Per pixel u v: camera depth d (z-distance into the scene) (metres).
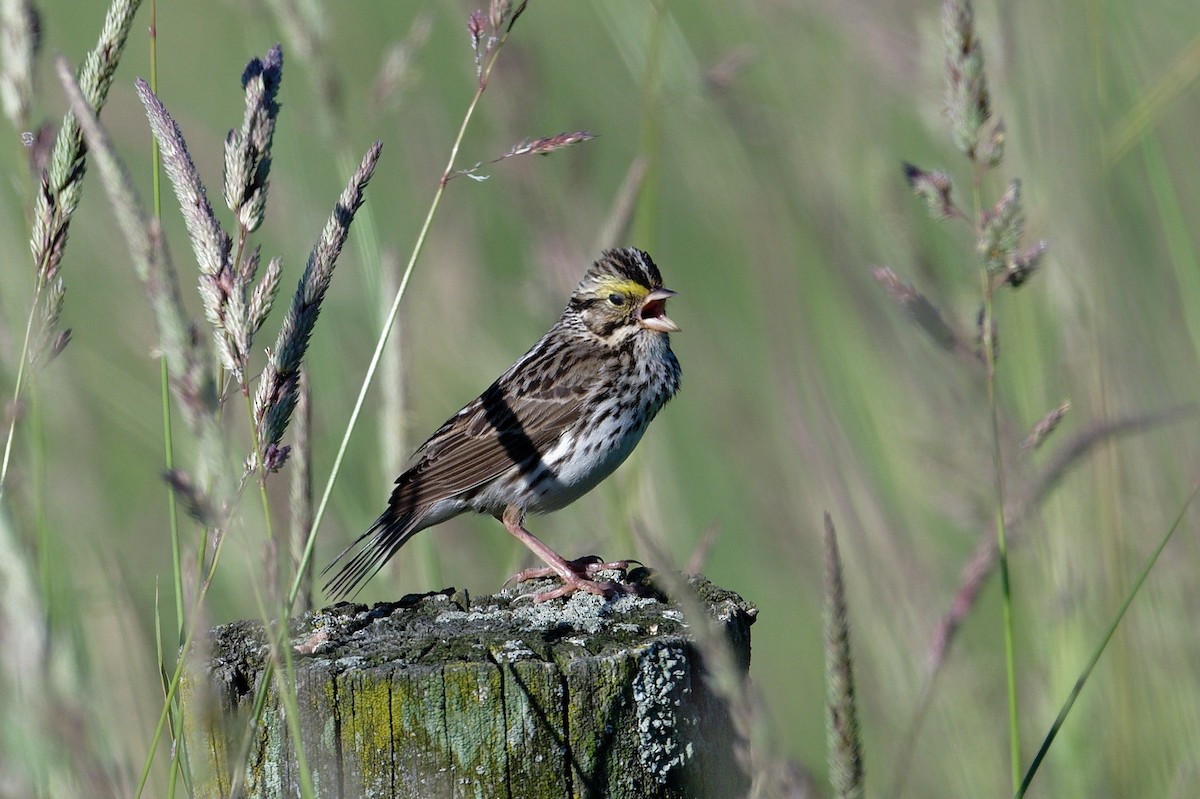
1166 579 11.13
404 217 16.03
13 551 6.28
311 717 6.33
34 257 7.13
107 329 14.34
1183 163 12.98
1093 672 11.07
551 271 13.38
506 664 6.36
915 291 7.17
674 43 13.72
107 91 7.09
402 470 11.05
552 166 14.17
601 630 7.02
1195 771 10.55
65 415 9.86
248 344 6.23
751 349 16.19
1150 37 13.91
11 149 11.93
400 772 6.30
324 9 10.89
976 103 6.92
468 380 14.85
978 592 7.19
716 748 6.66
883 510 12.34
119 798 6.82
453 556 12.92
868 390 12.91
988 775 11.03
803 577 13.08
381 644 6.86
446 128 16.12
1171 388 11.66
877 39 12.23
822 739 13.45
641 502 12.88
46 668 6.29
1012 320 11.96
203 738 6.39
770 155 14.20
